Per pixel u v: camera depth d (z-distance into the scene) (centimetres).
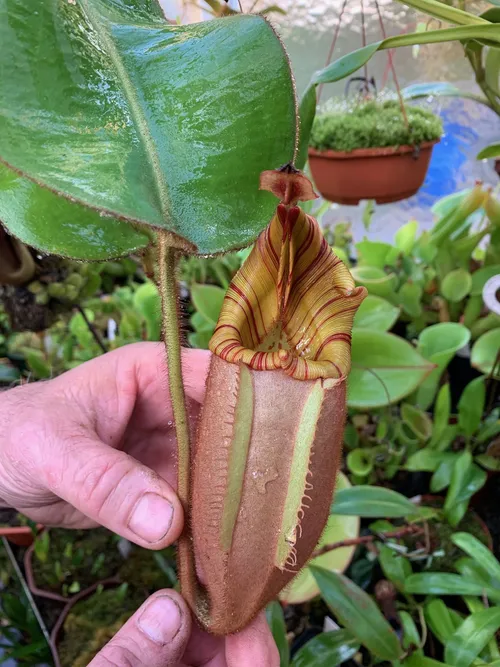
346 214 60
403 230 46
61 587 30
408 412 33
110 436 23
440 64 48
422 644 24
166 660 16
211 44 12
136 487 16
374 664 26
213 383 13
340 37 46
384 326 33
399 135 38
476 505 34
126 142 10
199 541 14
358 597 23
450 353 33
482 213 45
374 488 26
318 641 23
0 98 9
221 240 11
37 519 25
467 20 19
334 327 14
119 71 11
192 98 11
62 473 17
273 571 14
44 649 28
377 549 28
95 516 17
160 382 25
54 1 10
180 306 14
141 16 14
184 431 15
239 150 11
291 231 13
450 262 42
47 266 29
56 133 10
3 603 29
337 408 13
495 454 32
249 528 13
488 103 32
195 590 16
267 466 13
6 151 9
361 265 46
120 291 48
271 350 15
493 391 35
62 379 23
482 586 25
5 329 46
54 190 9
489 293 29
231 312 14
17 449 19
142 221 9
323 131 39
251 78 12
